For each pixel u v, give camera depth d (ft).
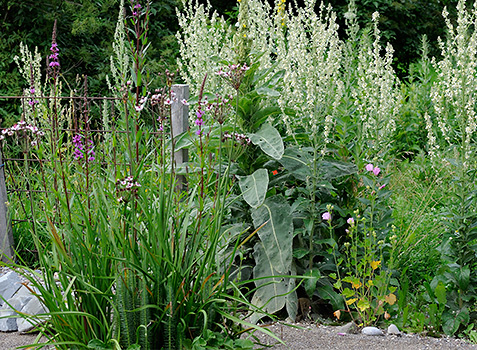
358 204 13.75
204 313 9.25
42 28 30.14
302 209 12.71
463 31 11.72
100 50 31.78
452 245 12.23
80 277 9.04
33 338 11.80
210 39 16.93
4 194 16.21
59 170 10.59
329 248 12.86
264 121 13.73
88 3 31.12
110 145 13.38
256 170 12.55
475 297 11.94
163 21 35.35
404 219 16.39
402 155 24.88
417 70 31.35
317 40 12.62
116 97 14.71
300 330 11.87
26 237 16.46
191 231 10.39
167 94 10.22
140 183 9.93
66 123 18.66
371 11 40.01
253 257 13.28
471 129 11.78
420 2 43.68
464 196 11.98
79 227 9.95
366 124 13.65
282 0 16.01
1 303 13.20
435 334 11.74
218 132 12.44
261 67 14.55
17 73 28.68
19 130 9.62
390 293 12.32
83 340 9.33
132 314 9.27
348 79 15.75
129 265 9.17
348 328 11.97
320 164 12.76
